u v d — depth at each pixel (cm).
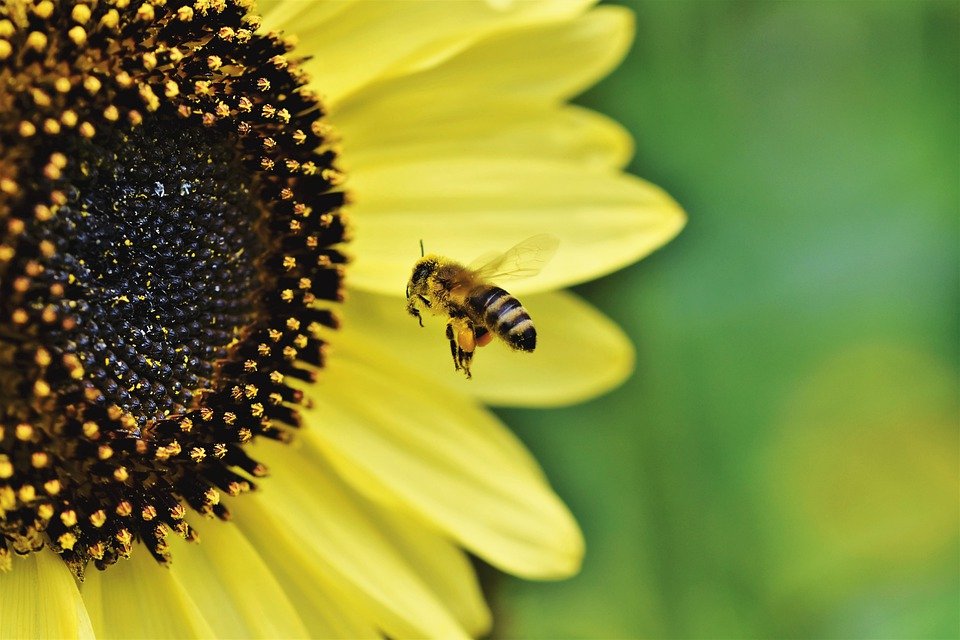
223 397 32
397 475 33
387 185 33
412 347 34
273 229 33
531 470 34
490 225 33
